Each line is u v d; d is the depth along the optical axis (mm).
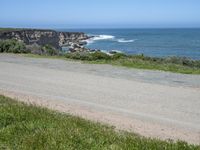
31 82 13883
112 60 22219
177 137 7168
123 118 8617
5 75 15758
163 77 15359
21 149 5930
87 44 95375
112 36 153750
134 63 20141
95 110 9406
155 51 70875
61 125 7172
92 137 6492
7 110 8188
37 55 25969
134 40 118438
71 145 6055
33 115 7906
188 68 18750
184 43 99688
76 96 11219
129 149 5910
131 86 13070
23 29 82188
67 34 105000
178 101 10656
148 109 9609
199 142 6863
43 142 6188
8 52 28969
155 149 5945
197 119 8680
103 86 13016
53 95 11359
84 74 16016
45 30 86938
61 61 21562
